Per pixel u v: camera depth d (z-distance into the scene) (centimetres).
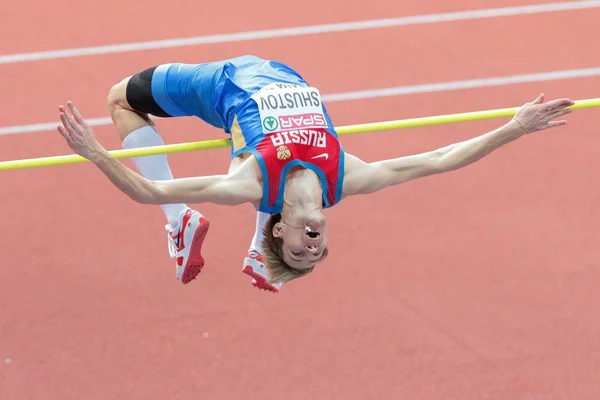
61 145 3503
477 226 3281
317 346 2889
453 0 4322
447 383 2797
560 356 2883
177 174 3403
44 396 2725
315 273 3105
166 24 4116
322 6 4250
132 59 3903
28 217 3250
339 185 1862
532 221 3303
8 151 3456
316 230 1791
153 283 3059
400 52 3994
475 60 3959
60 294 3009
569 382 2812
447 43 4053
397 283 3077
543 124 1939
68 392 2741
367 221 3284
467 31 4128
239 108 1930
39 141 3512
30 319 2931
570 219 3316
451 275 3106
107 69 3847
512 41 4081
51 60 3884
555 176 3484
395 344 2898
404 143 3569
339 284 3072
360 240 3216
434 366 2842
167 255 3148
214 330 2928
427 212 3325
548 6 4297
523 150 3600
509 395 2772
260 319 2964
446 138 3600
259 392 2761
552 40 4094
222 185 1803
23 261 3100
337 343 2897
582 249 3209
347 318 2969
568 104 1933
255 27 4112
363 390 2772
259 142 1850
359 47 4016
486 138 1930
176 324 2942
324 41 4044
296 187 1820
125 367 2819
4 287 3014
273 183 1825
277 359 2850
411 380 2803
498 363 2858
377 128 2089
